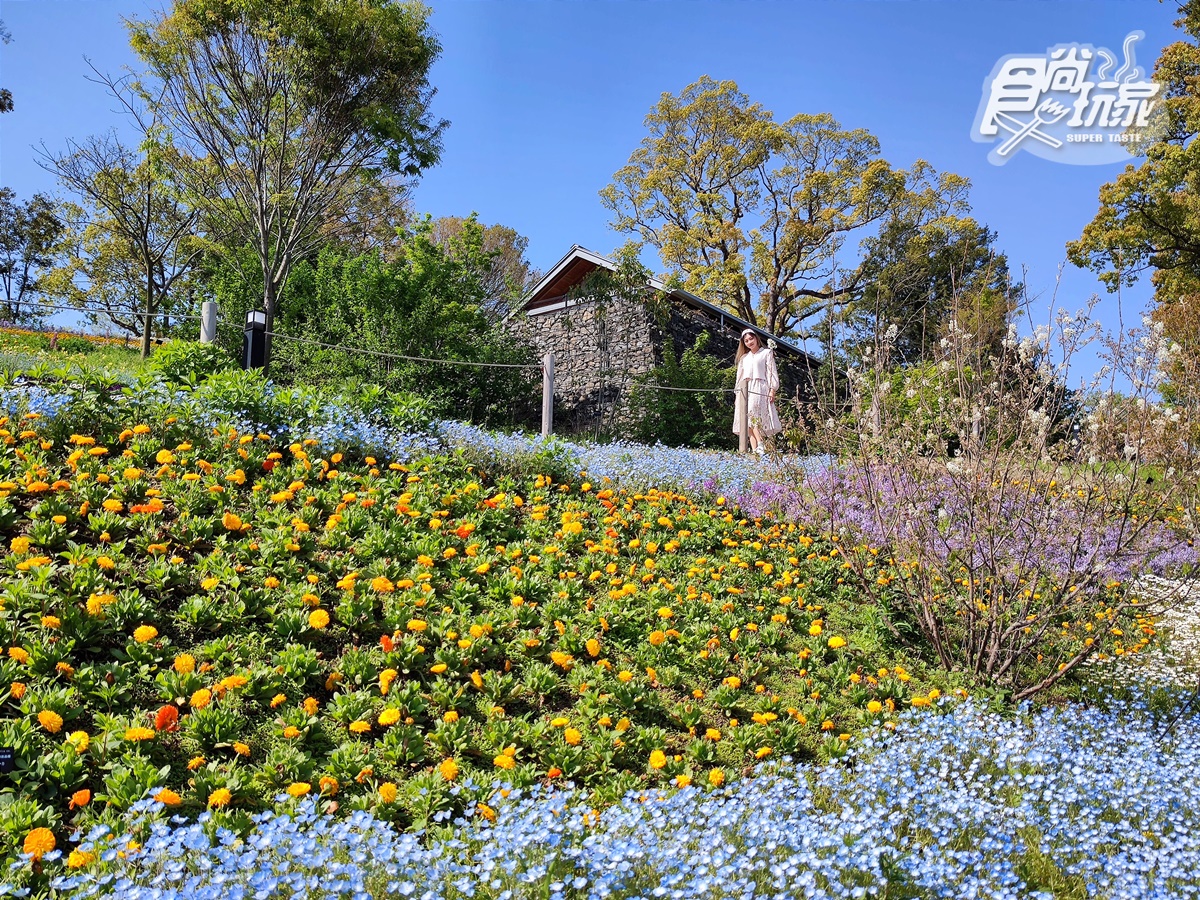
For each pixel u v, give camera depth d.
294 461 6.35
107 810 2.76
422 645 4.37
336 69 17.98
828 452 7.44
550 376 10.79
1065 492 5.52
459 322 18.89
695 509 7.98
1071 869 3.29
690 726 4.29
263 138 18.12
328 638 4.28
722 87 33.31
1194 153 19.95
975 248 30.84
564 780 3.66
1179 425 5.21
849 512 6.48
